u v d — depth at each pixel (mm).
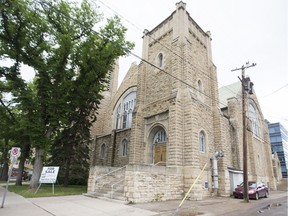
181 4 23281
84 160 23906
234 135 26875
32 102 17797
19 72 18250
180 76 20531
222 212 11125
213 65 25406
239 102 30062
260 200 17672
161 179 15227
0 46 16812
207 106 22297
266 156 36062
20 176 24406
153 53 25344
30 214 9078
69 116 22078
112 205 11727
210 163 20188
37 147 18562
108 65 20641
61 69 18578
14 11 15516
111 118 34312
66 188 20328
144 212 10164
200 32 26016
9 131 20656
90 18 18547
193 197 16266
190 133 18188
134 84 31172
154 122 21391
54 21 17547
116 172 16375
